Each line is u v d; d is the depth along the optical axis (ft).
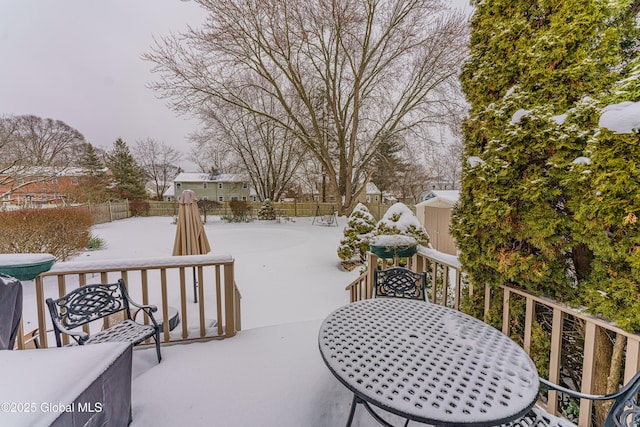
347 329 5.02
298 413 5.20
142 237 33.47
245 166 58.39
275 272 20.49
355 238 21.33
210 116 45.01
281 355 6.91
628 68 4.45
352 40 37.19
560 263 5.14
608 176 4.08
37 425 2.99
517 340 5.90
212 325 9.73
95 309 6.33
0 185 38.60
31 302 14.51
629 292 4.03
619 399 3.56
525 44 5.46
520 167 5.51
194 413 5.15
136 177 79.97
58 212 21.01
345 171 47.50
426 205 28.19
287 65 38.11
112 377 4.34
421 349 4.42
